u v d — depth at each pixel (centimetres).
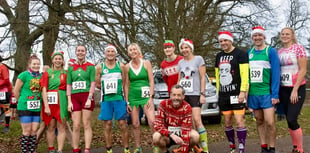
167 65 612
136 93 596
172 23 1205
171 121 509
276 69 529
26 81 586
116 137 830
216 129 937
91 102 577
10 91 913
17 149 711
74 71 583
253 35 545
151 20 1174
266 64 538
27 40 1098
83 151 686
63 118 590
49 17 1112
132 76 596
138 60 600
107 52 584
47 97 591
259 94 540
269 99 535
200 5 1311
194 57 571
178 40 1187
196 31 1249
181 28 1230
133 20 1190
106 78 584
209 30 1307
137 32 1193
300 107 532
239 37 1546
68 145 746
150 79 603
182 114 502
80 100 581
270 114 534
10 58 1096
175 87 495
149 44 1205
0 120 1002
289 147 663
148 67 601
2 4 1136
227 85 544
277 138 795
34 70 592
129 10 1194
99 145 747
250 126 1010
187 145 495
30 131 589
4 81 886
